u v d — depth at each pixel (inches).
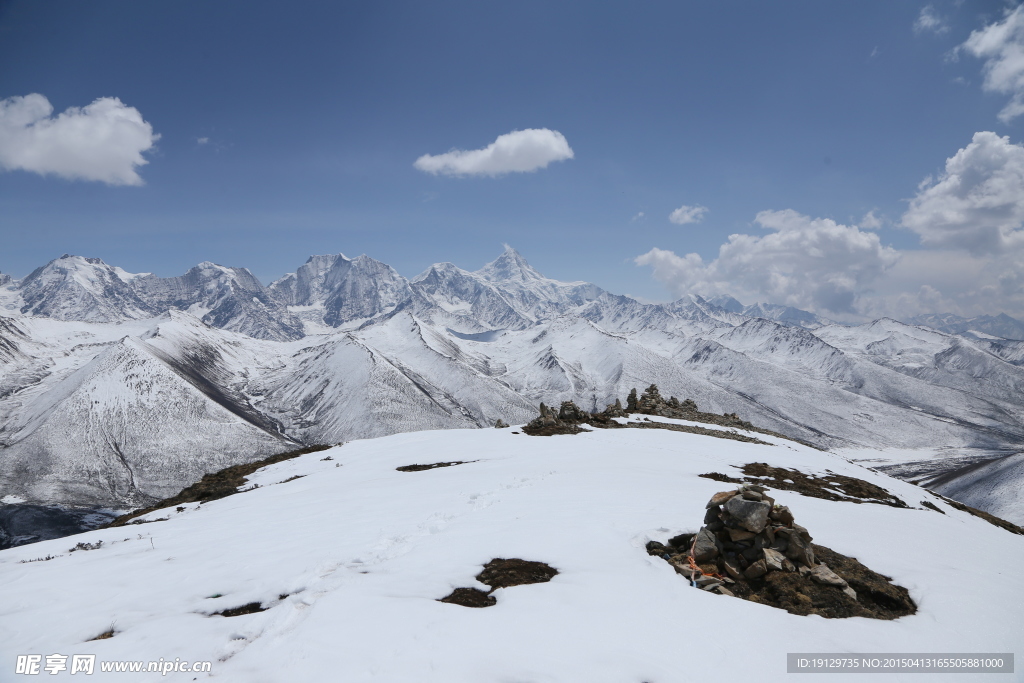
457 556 540.4
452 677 316.5
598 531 603.8
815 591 463.8
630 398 2613.2
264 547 636.1
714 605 428.1
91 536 841.5
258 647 366.0
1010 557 633.0
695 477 1026.1
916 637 390.9
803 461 1409.9
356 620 392.2
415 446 1792.6
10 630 429.4
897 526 714.8
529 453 1435.8
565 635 369.4
